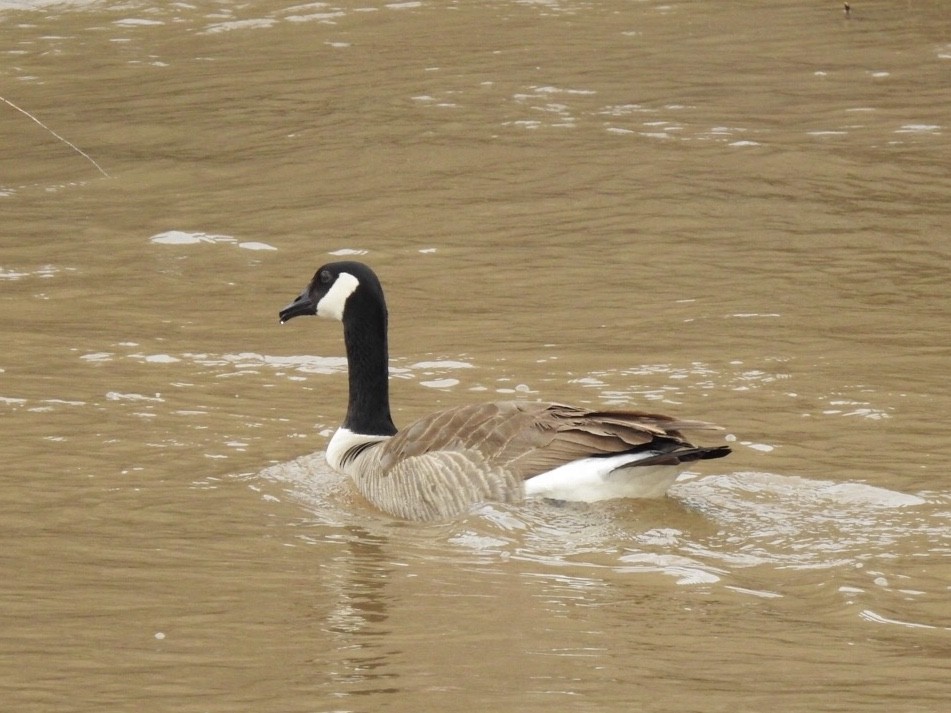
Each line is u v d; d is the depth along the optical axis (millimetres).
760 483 12266
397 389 15148
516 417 11961
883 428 13750
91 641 9203
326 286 13516
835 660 8859
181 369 15789
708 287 18562
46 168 24531
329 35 32906
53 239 20922
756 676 8609
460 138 25281
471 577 10438
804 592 10102
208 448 13516
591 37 32250
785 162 23750
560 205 22047
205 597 10047
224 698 8266
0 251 20359
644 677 8578
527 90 28000
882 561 10641
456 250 20266
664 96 27578
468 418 12141
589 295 18344
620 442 11406
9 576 10438
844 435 13578
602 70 29453
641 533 11125
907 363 15711
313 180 23547
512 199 22391
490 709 8094
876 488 12109
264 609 9836
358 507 12180
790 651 9031
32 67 30906
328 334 17094
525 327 17172
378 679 8562
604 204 22031
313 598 10039
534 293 18469
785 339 16562
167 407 14602
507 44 31703
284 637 9297
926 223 20984
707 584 10211
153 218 21875
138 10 35281
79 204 22641
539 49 31234
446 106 27125
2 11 35406
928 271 19094
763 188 22625
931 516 11547
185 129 26391
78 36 33344
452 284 18875
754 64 29828
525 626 9469
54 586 10250
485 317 17578
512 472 11594
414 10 34969
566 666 8766
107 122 26938
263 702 8203
